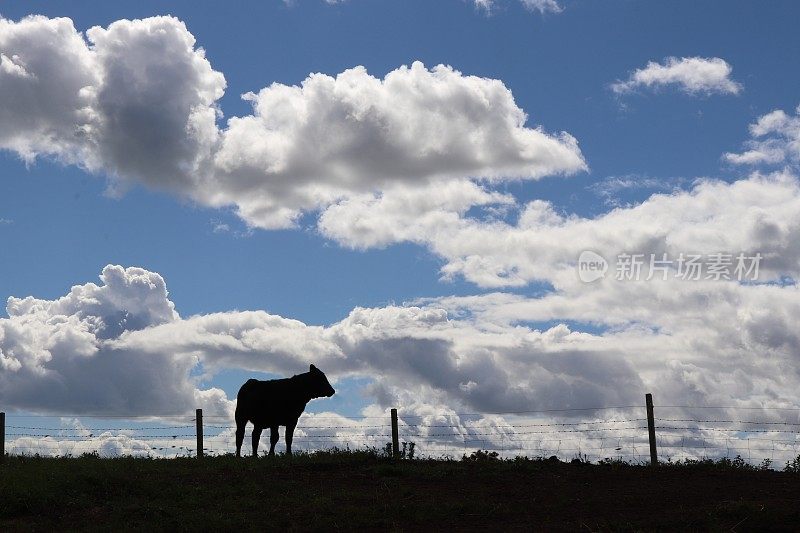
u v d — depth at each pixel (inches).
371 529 579.2
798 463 796.6
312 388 970.1
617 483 727.7
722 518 571.5
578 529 557.0
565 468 810.2
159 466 818.8
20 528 583.8
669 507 622.2
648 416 866.1
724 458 821.9
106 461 856.3
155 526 580.4
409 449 879.1
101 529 571.8
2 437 908.0
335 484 732.0
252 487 703.7
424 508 621.9
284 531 577.3
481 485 723.4
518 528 569.3
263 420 967.6
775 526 543.8
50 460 872.9
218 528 577.0
